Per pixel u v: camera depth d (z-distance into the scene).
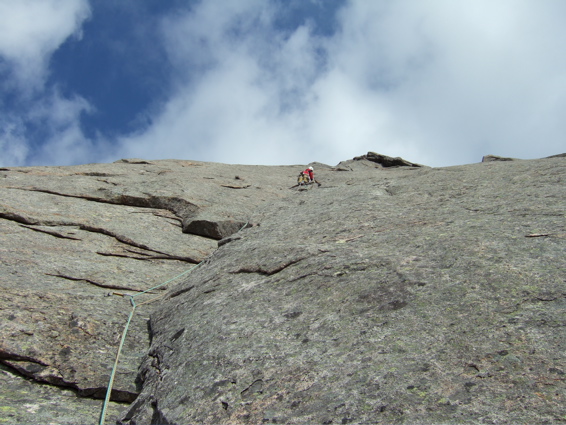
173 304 8.77
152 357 6.95
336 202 12.73
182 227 14.86
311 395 4.44
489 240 6.91
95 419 5.95
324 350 5.15
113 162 23.58
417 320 5.16
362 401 4.09
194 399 5.05
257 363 5.30
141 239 13.30
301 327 5.84
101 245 12.62
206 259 11.89
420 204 10.64
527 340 4.29
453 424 3.52
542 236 6.61
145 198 15.86
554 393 3.56
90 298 9.26
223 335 6.21
